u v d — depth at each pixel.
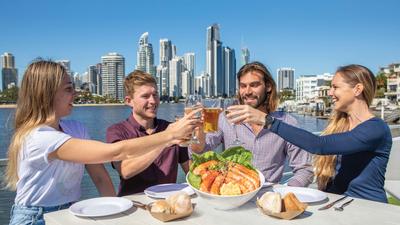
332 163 2.35
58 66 2.05
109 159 1.83
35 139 1.90
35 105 1.99
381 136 2.10
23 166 1.97
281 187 2.09
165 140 1.89
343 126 2.47
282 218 1.59
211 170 1.76
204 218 1.61
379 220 1.57
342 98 2.34
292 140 1.97
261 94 2.82
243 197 1.63
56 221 1.59
